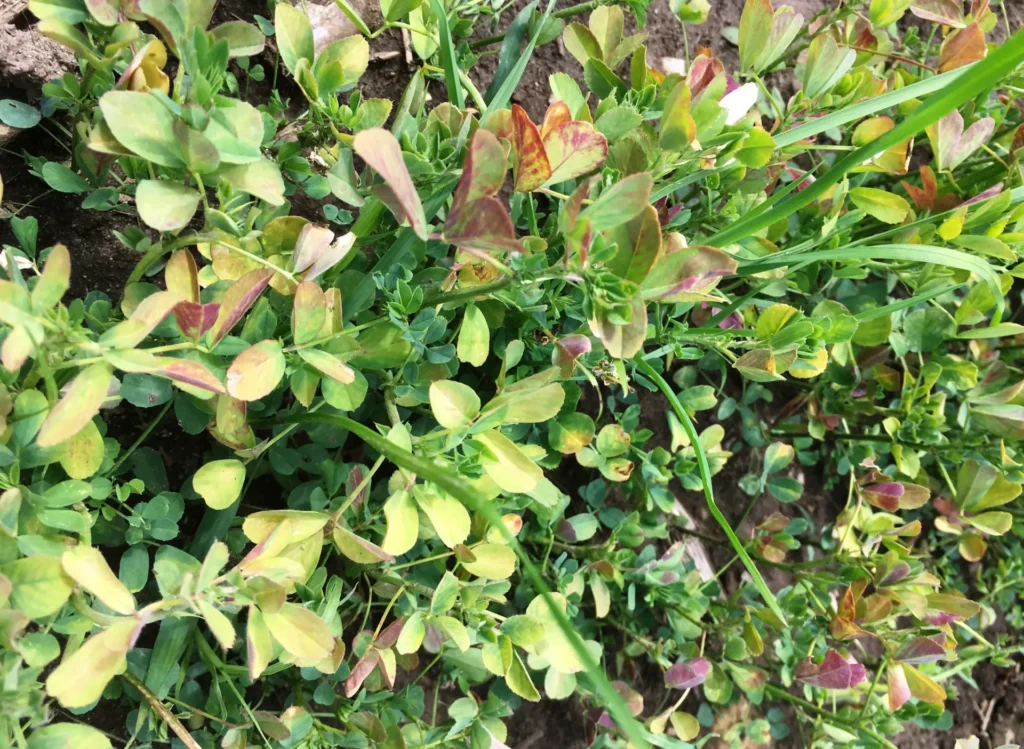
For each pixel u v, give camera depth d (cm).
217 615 18
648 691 38
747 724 36
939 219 31
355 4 32
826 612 35
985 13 35
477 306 26
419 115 28
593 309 19
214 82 19
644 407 38
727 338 28
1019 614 44
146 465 25
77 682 17
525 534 33
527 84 37
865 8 37
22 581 18
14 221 22
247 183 20
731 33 40
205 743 25
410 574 28
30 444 19
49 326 17
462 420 22
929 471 42
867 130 29
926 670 36
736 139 25
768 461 36
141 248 22
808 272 36
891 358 41
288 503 27
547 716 36
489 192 18
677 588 33
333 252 21
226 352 21
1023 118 38
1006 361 40
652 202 26
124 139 18
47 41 26
